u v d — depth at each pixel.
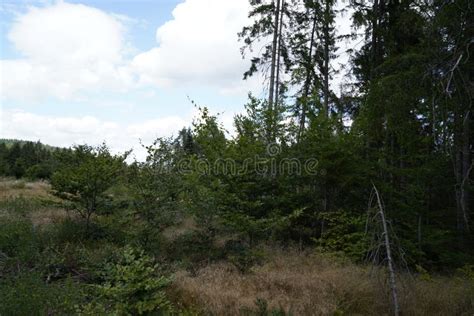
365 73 14.69
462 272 9.82
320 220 12.65
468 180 10.53
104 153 11.43
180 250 10.34
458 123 8.12
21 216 11.35
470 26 7.27
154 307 5.94
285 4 18.55
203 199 10.37
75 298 5.61
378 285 7.79
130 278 6.14
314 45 20.05
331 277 8.46
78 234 10.78
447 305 7.58
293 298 7.47
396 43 12.76
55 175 11.31
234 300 7.28
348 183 11.45
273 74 18.03
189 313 6.68
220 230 10.84
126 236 10.10
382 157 11.49
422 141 10.16
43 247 8.77
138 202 10.07
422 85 7.83
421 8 8.55
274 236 12.09
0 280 5.64
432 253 11.37
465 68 7.71
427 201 11.57
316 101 12.72
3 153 39.72
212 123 11.23
